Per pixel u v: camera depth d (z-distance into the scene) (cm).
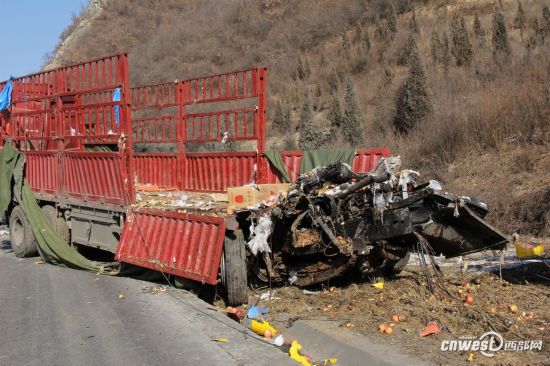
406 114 2383
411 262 938
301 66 4159
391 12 4044
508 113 1658
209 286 801
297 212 739
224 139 1171
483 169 1546
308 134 2966
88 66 1029
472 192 1404
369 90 3325
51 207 1109
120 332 633
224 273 735
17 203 1195
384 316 654
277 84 4200
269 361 534
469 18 3794
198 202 949
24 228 1124
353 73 3838
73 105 1069
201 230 756
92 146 1012
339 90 3559
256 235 737
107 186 942
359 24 4344
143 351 571
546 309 653
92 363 544
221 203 923
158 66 5638
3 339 619
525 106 1638
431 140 1836
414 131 2081
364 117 2911
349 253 717
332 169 758
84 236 1028
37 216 1095
